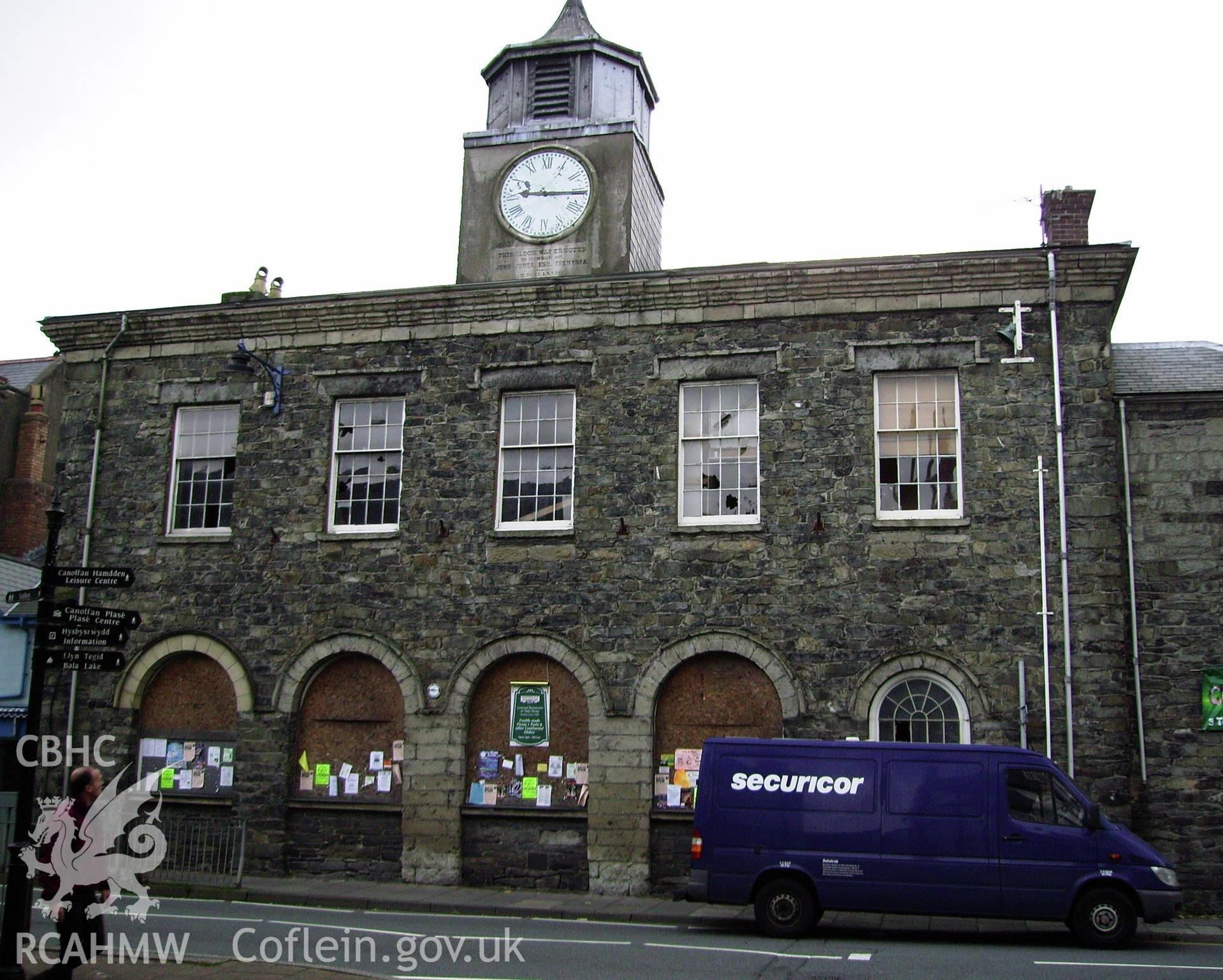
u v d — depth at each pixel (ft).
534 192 70.44
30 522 101.45
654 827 57.82
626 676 59.36
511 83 74.79
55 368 111.04
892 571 57.41
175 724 65.62
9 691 70.23
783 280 60.80
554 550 61.67
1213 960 40.83
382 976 35.83
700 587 59.41
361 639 63.16
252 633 64.75
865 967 38.63
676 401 61.93
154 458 68.74
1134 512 56.85
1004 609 56.03
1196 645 55.11
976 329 58.90
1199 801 53.72
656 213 76.79
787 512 59.16
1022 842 44.52
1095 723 54.13
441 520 63.52
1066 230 61.98
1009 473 57.31
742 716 58.29
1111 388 57.16
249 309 67.92
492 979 35.96
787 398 60.34
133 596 66.90
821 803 46.34
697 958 40.14
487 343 65.10
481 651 61.46
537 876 59.00
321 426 66.44
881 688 56.70
